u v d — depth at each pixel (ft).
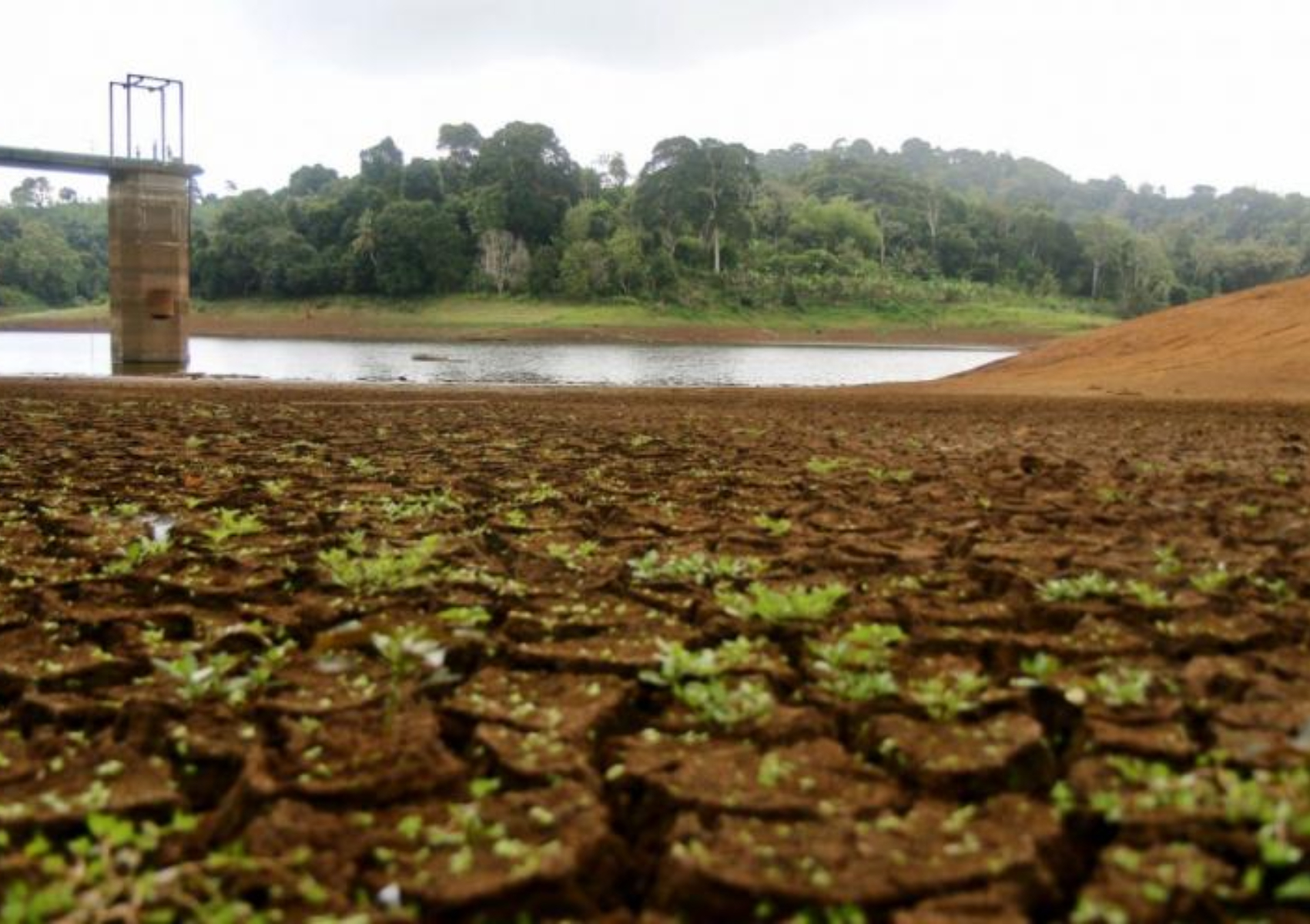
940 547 24.73
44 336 269.23
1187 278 427.74
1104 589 19.84
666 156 337.31
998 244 422.41
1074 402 75.31
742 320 311.88
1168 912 9.75
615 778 12.63
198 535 25.61
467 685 15.78
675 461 41.11
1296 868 10.27
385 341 257.55
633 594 20.47
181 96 154.81
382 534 26.17
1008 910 9.66
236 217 329.52
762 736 13.69
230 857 10.61
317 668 16.17
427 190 346.13
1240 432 54.80
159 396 78.38
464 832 11.13
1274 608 19.07
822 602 18.53
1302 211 612.29
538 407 73.26
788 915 9.91
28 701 15.14
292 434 51.29
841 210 392.88
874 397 81.41
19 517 28.02
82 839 11.23
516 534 26.68
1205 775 12.32
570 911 10.16
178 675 14.79
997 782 12.67
